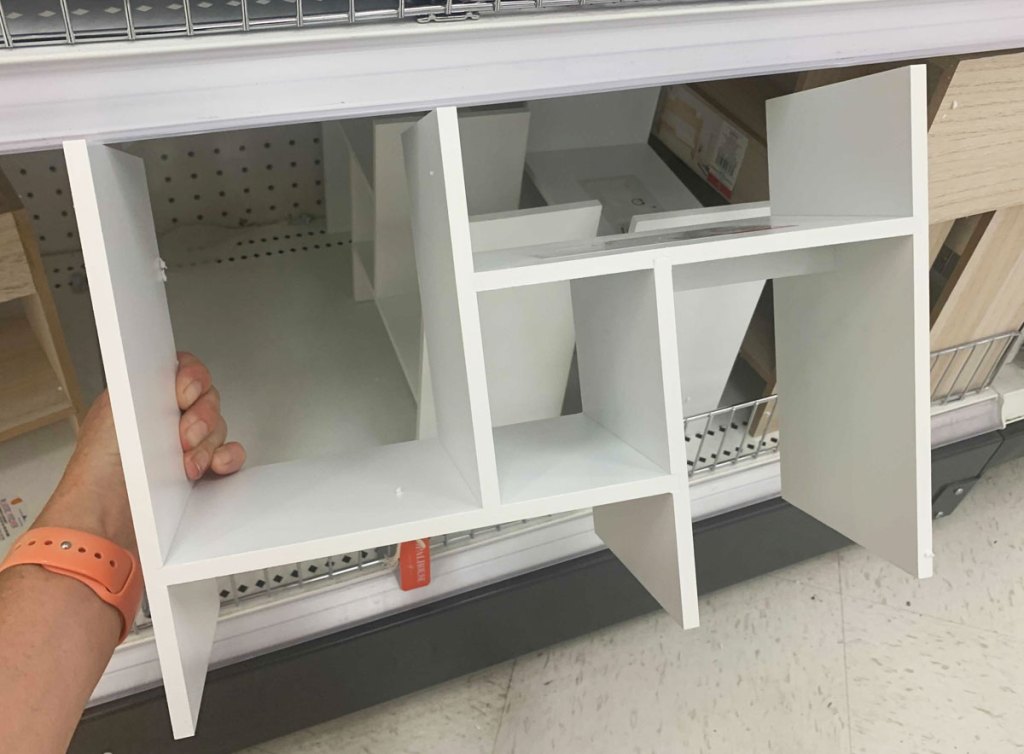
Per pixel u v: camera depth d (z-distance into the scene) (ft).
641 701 3.33
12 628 1.59
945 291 3.18
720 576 3.58
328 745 3.13
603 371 2.27
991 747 3.22
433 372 2.27
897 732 3.26
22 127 1.50
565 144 3.58
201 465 2.09
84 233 1.46
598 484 1.91
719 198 3.55
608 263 1.77
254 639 2.74
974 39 2.18
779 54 1.99
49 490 3.01
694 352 3.15
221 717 2.80
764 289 3.59
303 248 4.25
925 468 2.04
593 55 1.80
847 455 2.32
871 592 3.83
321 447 3.12
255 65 1.57
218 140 3.97
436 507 1.87
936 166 2.61
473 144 3.00
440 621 2.96
